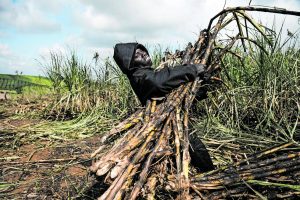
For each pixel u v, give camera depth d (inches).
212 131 163.8
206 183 104.8
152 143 107.2
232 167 112.3
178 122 110.8
